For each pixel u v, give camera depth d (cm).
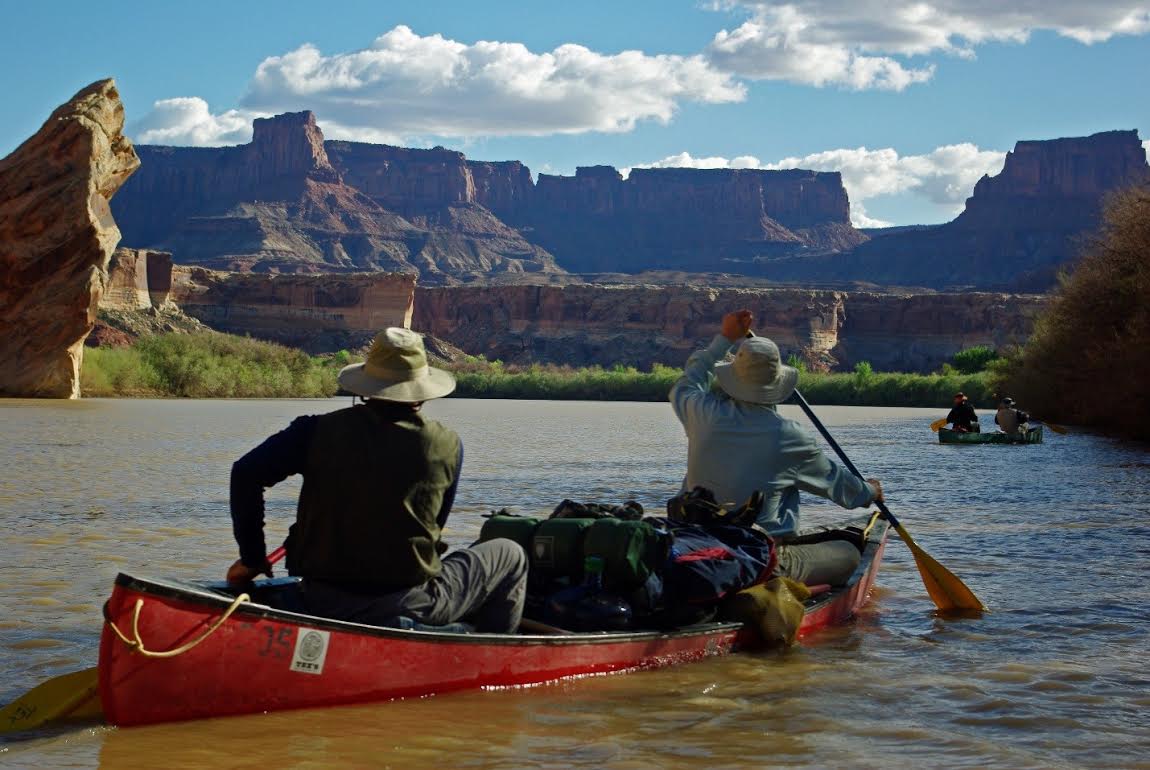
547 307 16600
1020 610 815
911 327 17188
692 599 660
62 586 831
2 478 1683
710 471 739
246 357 7988
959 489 1727
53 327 5425
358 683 535
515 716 538
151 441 2670
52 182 5338
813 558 755
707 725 532
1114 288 3528
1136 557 1055
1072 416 3975
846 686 604
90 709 511
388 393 529
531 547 647
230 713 509
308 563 541
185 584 542
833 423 4719
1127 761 486
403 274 14800
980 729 531
